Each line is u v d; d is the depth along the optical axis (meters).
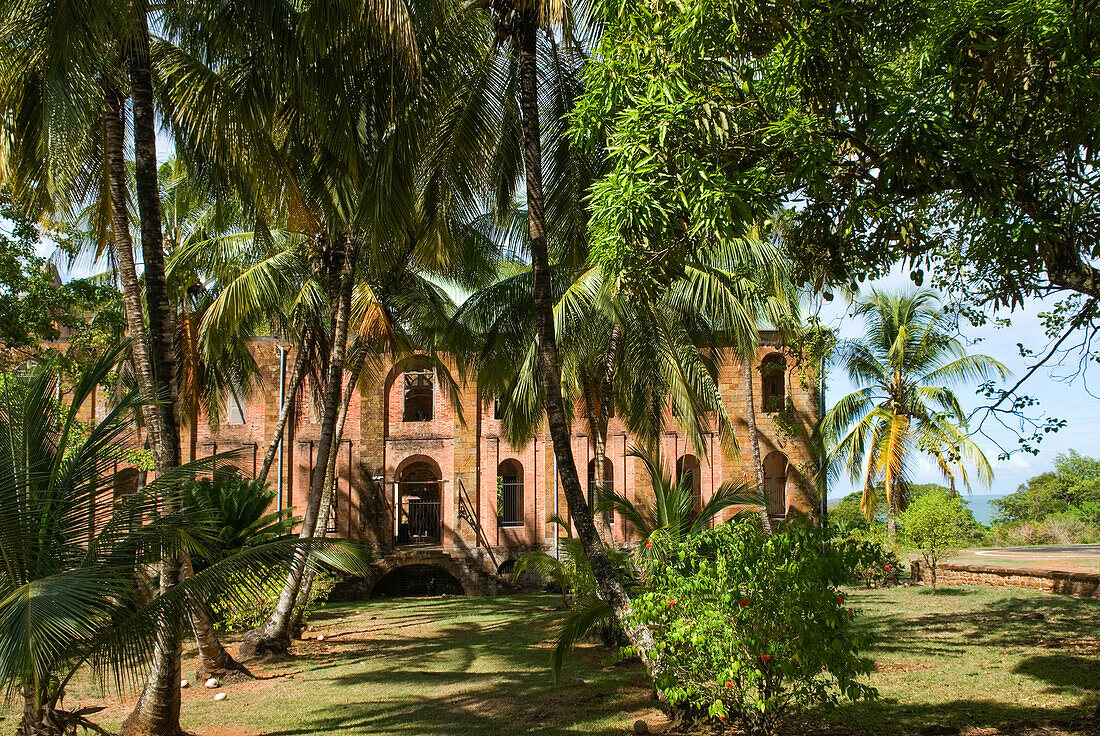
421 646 16.12
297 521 18.81
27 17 8.66
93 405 25.02
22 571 7.08
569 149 11.99
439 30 10.21
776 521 31.53
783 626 7.31
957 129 7.27
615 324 17.02
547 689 11.02
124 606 7.19
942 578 24.33
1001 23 6.74
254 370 25.14
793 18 6.91
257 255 19.11
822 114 7.54
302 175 12.58
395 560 29.09
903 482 24.77
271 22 9.16
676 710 8.77
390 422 30.47
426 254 12.95
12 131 9.66
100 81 9.51
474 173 12.48
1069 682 9.80
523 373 17.34
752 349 17.45
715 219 7.14
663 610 7.94
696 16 7.02
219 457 8.21
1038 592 19.67
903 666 11.30
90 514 7.57
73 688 12.47
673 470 31.19
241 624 17.06
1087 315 8.05
